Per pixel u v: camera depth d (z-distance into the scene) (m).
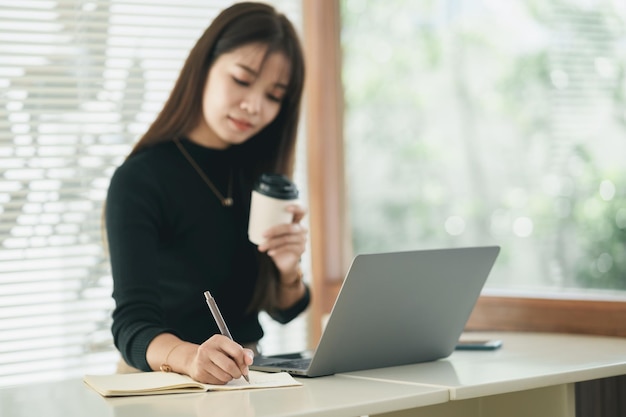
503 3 2.88
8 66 2.81
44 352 2.85
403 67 3.19
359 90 3.27
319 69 3.17
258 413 1.36
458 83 3.04
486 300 2.60
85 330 2.90
